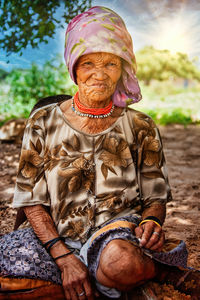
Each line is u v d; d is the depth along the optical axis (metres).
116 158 2.24
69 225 2.18
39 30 3.52
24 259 2.07
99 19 2.11
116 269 1.88
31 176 2.23
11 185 4.93
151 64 24.02
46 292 2.07
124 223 2.08
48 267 2.07
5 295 2.04
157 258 2.03
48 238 2.12
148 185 2.30
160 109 14.39
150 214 2.23
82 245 2.18
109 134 2.25
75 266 2.04
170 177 5.52
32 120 2.29
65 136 2.24
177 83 24.88
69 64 2.16
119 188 2.21
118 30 2.11
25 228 2.30
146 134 2.32
